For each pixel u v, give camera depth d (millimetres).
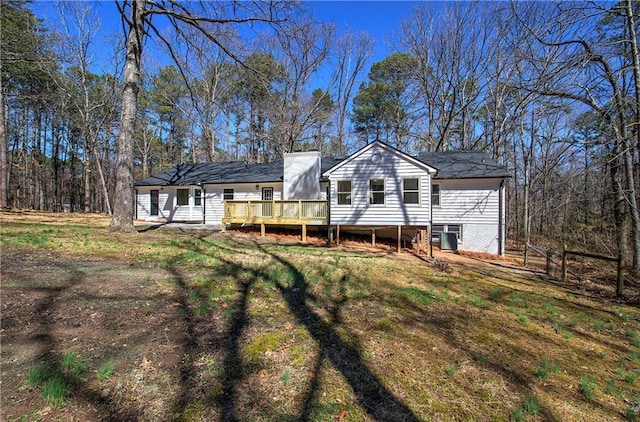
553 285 8648
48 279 5066
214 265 7117
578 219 17297
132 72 10703
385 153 13117
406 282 7309
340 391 2959
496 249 14406
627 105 10242
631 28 10016
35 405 2391
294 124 26094
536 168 22453
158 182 19656
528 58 11914
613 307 6891
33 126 29922
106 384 2699
